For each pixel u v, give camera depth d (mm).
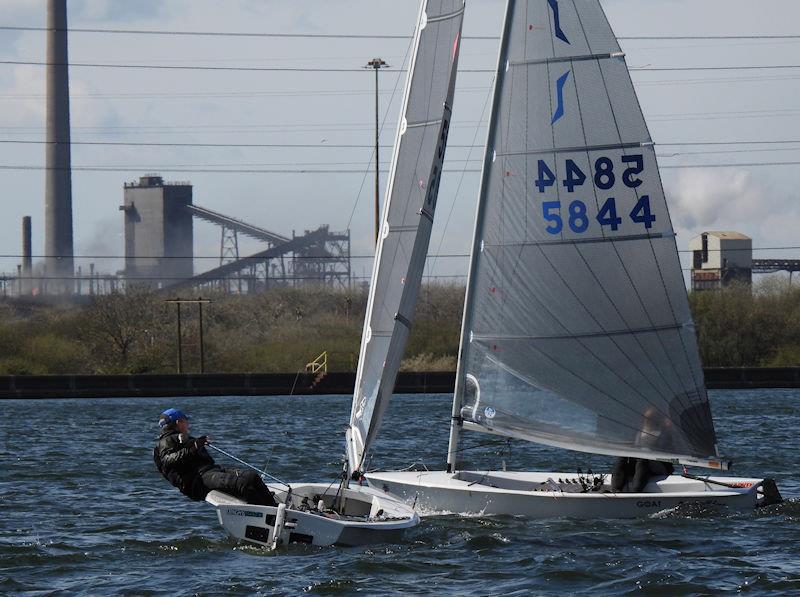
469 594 51031
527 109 71812
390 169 66062
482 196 72500
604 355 71000
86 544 63125
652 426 70875
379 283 65312
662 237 71000
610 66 70875
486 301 72375
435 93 65625
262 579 53875
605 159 71062
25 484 91312
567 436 71312
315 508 62781
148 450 121625
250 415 178500
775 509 71125
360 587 52250
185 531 67375
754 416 164875
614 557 58062
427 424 156750
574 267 71188
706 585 52406
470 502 69062
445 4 66062
